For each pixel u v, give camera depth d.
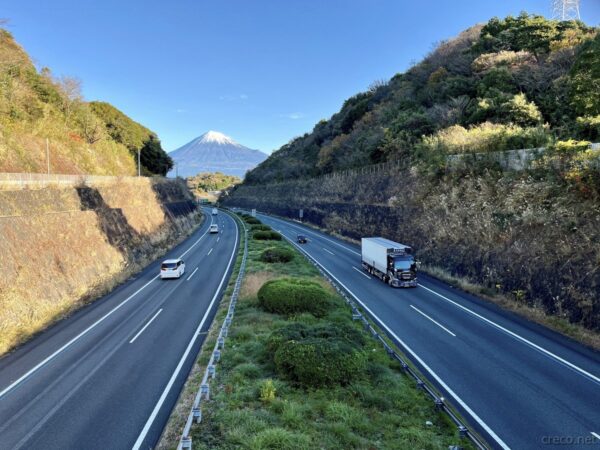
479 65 53.25
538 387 11.69
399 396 10.65
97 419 10.09
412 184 38.78
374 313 19.55
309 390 10.86
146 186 51.34
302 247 44.34
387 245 27.41
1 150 30.59
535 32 51.97
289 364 11.47
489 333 16.53
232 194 160.38
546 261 19.22
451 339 15.82
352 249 43.09
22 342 16.28
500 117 38.97
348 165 66.50
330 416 9.46
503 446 8.80
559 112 36.66
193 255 39.91
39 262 21.45
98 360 14.13
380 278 27.81
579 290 16.88
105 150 58.75
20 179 25.69
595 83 29.83
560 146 23.12
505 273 21.84
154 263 35.31
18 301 18.09
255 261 33.78
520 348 14.82
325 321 17.27
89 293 23.73
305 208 76.56
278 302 18.33
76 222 28.00
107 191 37.84
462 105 47.44
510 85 44.47
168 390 11.67
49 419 10.15
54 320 19.16
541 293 18.88
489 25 64.12
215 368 12.41
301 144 131.50
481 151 32.00
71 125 52.09
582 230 18.33
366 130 73.00
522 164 26.39
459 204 29.69
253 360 13.12
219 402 10.17
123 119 73.38
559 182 22.02
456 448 7.88
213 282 27.41
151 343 15.77
